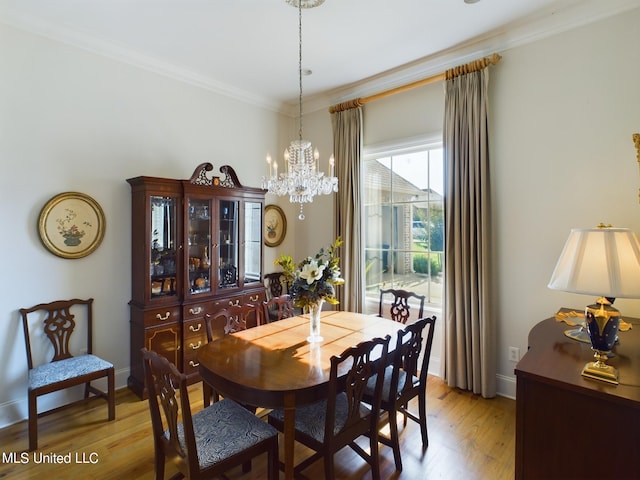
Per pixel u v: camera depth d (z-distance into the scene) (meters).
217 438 1.60
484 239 2.79
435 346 3.29
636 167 2.29
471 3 2.37
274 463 1.67
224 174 3.72
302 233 4.54
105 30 2.69
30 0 2.30
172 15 2.48
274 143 4.34
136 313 2.94
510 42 2.75
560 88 2.56
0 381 2.43
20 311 2.47
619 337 1.74
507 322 2.83
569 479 1.27
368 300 3.85
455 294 2.97
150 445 2.21
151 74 3.21
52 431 2.37
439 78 3.07
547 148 2.62
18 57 2.48
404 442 2.25
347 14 2.48
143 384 2.83
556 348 1.59
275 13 2.46
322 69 3.38
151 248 2.89
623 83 2.32
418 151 3.46
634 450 1.14
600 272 1.44
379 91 3.64
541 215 2.66
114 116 2.98
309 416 1.78
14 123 2.47
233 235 3.51
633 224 2.30
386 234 3.76
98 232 2.86
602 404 1.19
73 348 2.75
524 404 1.36
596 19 2.40
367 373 1.71
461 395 2.86
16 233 2.49
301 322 2.58
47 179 2.62
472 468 1.99
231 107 3.88
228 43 2.88
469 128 2.87
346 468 2.00
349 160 3.81
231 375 1.68
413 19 2.54
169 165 3.35
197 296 3.16
